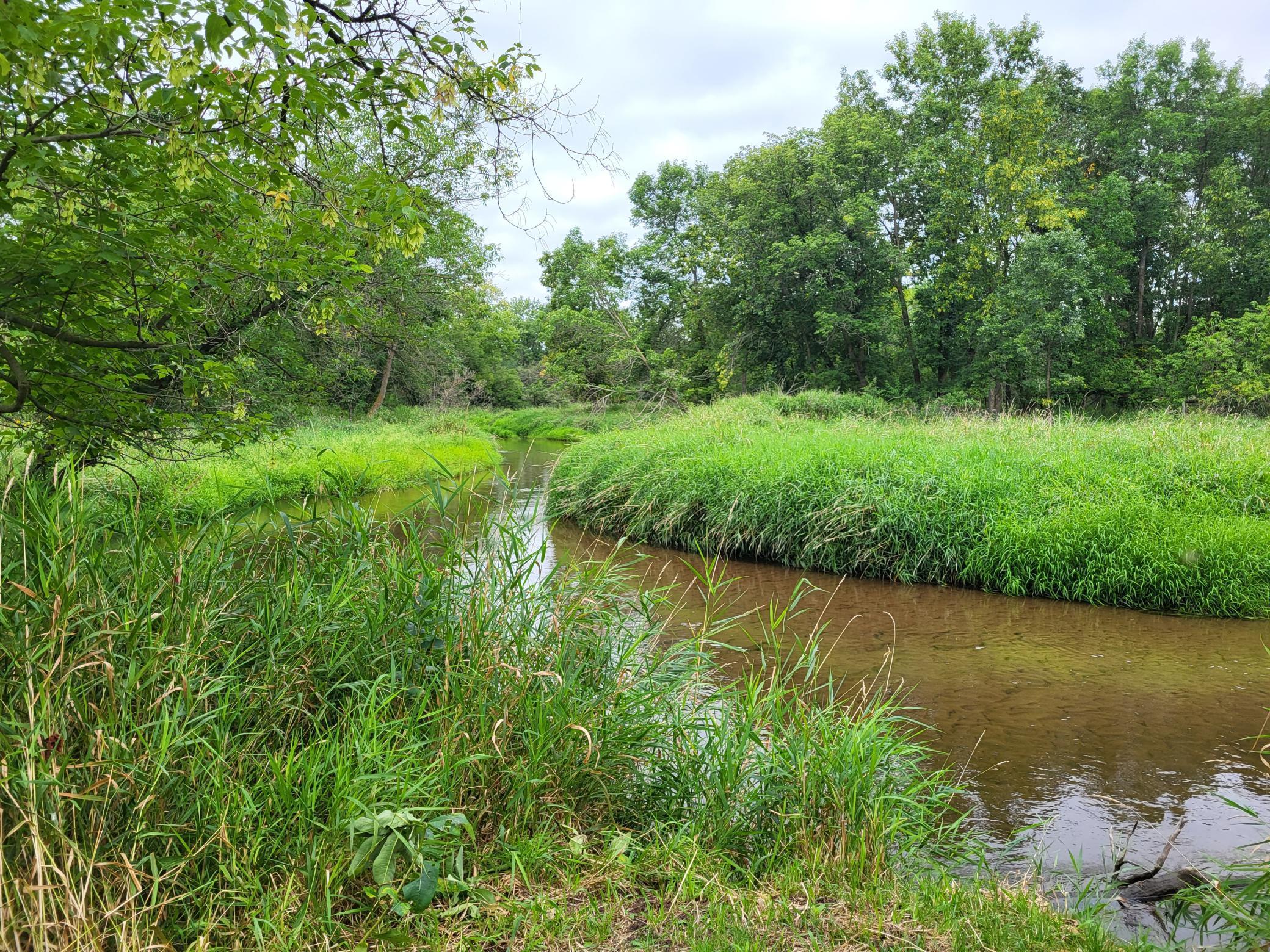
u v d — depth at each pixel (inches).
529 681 127.4
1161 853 135.5
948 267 1152.8
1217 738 186.5
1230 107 1316.4
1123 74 1378.0
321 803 101.7
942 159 1138.0
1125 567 321.4
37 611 98.0
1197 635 279.3
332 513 151.3
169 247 159.0
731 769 127.3
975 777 167.0
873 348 1211.9
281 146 136.5
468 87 154.0
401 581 136.5
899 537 376.8
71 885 76.3
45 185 139.6
